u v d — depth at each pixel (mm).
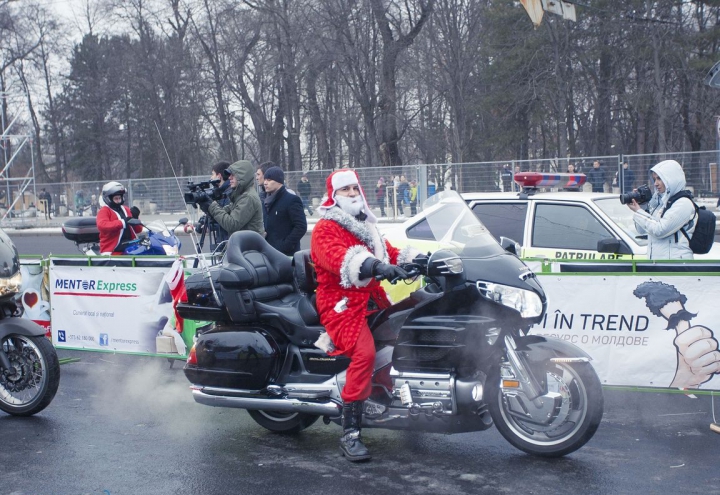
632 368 6363
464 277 4641
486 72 41719
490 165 23672
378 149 38031
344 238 4836
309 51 36656
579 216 8008
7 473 4941
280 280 5625
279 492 4547
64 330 8430
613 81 41438
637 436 5402
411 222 8156
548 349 4723
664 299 6234
